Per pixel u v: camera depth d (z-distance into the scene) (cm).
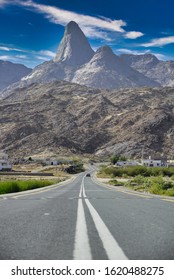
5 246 636
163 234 766
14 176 14400
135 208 1418
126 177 15838
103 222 953
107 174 17150
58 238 711
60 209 1384
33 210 1332
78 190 4009
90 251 589
